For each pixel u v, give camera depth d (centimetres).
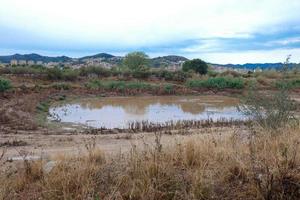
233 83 4956
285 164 455
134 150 555
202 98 4116
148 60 8225
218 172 471
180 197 408
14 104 2623
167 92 4578
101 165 528
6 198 414
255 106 907
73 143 1211
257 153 536
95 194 408
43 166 569
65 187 427
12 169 584
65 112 2722
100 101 3694
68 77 5547
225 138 688
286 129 756
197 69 7200
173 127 1698
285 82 956
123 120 2328
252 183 420
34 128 1766
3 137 1388
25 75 5525
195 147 576
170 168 475
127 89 4644
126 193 412
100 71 6238
